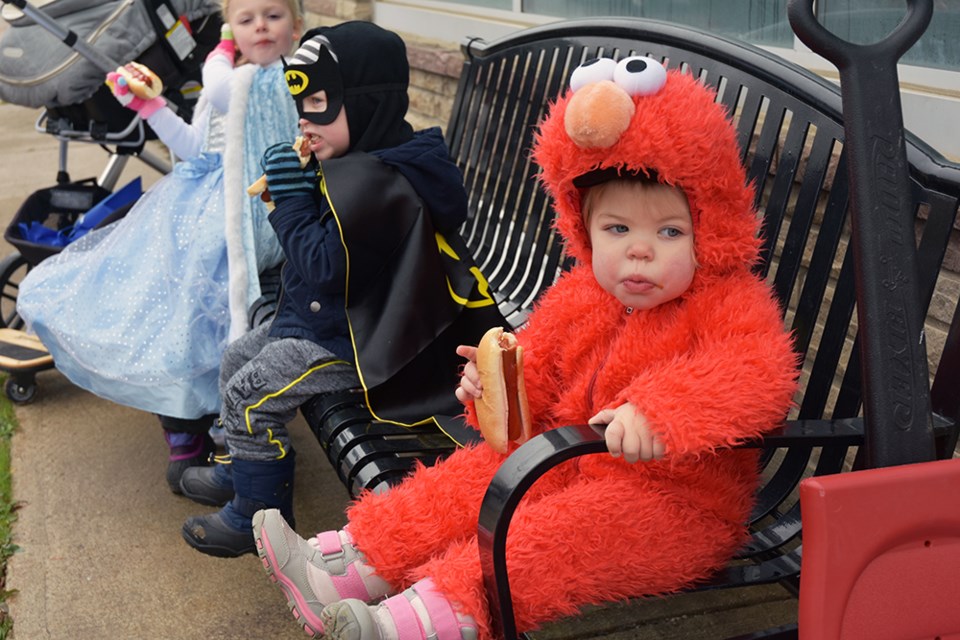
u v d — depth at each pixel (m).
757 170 2.18
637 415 1.61
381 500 1.91
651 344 1.82
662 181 1.72
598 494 1.76
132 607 2.60
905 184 1.52
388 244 2.41
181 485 2.92
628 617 2.43
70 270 3.11
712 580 1.86
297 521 2.93
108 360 2.93
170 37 3.74
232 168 2.92
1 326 3.99
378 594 1.94
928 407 1.53
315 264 2.40
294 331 2.50
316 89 2.47
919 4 1.52
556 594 1.71
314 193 2.58
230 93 2.96
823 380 2.00
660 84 1.67
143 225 3.07
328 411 2.41
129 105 3.18
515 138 3.04
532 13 3.85
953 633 1.49
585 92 1.66
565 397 1.98
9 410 3.67
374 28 2.54
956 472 1.47
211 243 2.96
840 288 1.97
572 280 2.06
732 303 1.75
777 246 2.64
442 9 4.35
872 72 1.51
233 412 2.49
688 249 1.77
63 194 3.94
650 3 3.27
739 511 1.85
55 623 2.54
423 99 4.42
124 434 3.48
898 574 1.46
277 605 2.60
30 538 2.90
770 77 2.14
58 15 3.59
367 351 2.39
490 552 1.61
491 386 1.84
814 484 1.43
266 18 3.06
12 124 8.73
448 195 2.49
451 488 1.91
